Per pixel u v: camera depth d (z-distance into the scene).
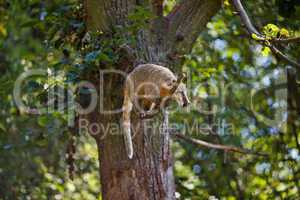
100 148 8.32
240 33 13.03
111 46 8.20
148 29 8.59
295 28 10.73
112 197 8.00
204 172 12.91
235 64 13.32
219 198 12.48
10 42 13.57
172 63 8.64
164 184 8.02
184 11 8.93
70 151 9.34
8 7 13.56
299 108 11.73
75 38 9.23
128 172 7.96
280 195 12.34
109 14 8.50
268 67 13.17
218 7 9.04
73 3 9.73
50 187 12.93
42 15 11.20
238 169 12.90
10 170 12.59
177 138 10.73
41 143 9.44
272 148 12.52
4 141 12.32
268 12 11.87
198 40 12.79
